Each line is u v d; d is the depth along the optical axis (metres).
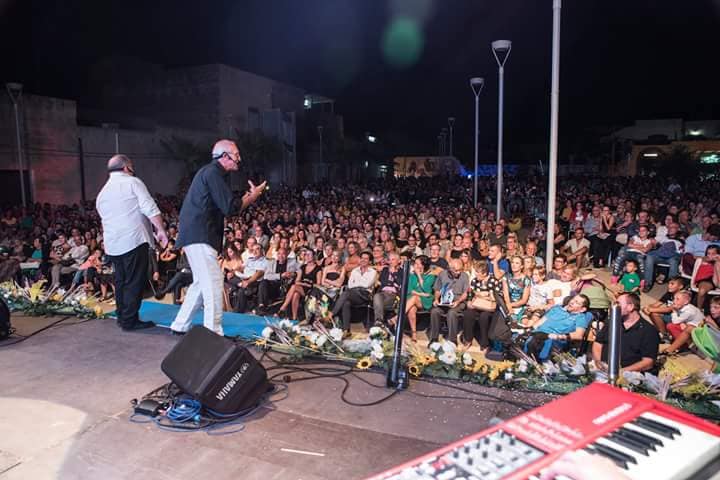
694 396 2.96
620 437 1.19
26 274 9.38
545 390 3.09
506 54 11.74
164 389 3.02
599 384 1.46
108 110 33.22
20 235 11.54
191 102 31.92
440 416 2.78
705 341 5.18
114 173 4.16
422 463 1.16
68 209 16.88
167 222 13.82
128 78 33.25
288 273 7.68
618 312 2.51
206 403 2.65
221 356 2.72
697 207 12.44
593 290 6.08
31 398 2.97
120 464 2.31
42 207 16.66
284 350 3.82
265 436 2.55
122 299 4.21
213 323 3.87
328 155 41.69
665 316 6.05
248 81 33.81
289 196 23.39
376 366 3.49
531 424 1.27
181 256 8.23
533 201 19.97
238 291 7.66
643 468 1.08
